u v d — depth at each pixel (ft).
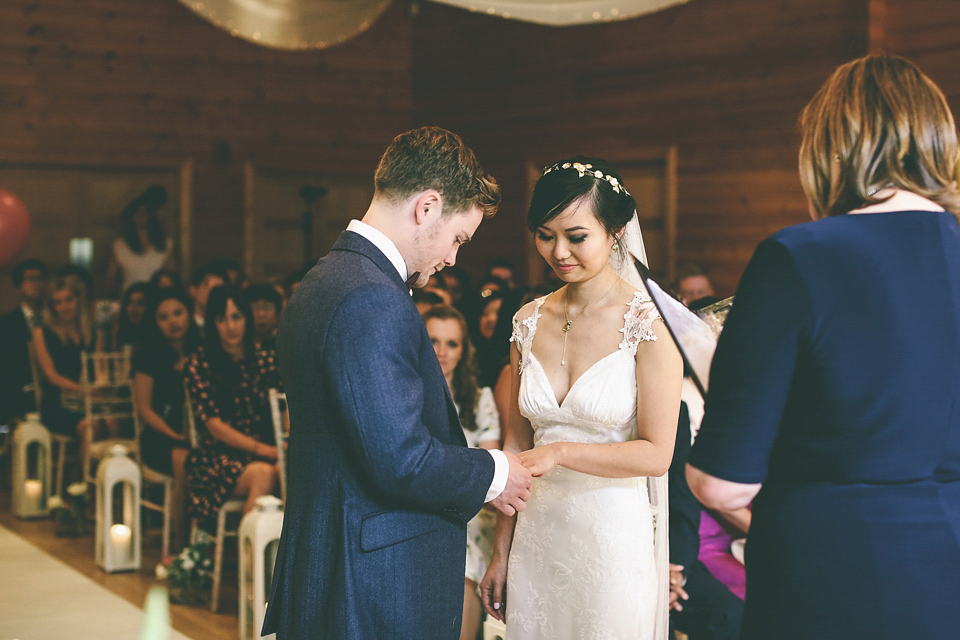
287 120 32.65
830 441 4.56
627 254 7.51
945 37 21.38
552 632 7.31
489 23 31.12
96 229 30.96
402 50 33.30
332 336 5.72
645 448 6.76
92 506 19.62
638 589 7.13
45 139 30.12
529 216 7.05
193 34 31.55
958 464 4.62
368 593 5.84
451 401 6.34
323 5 19.30
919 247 4.61
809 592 4.54
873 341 4.49
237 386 15.30
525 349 7.52
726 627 9.04
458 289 22.86
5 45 29.60
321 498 5.92
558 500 7.32
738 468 4.61
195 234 31.78
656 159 27.35
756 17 25.02
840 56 23.32
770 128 24.84
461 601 6.29
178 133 31.53
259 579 11.31
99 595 14.08
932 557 4.44
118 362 21.03
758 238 25.12
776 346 4.58
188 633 12.60
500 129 30.96
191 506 14.73
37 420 19.17
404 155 6.12
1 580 14.64
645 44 27.40
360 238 6.14
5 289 29.78
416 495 5.77
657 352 6.86
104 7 30.55
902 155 4.72
